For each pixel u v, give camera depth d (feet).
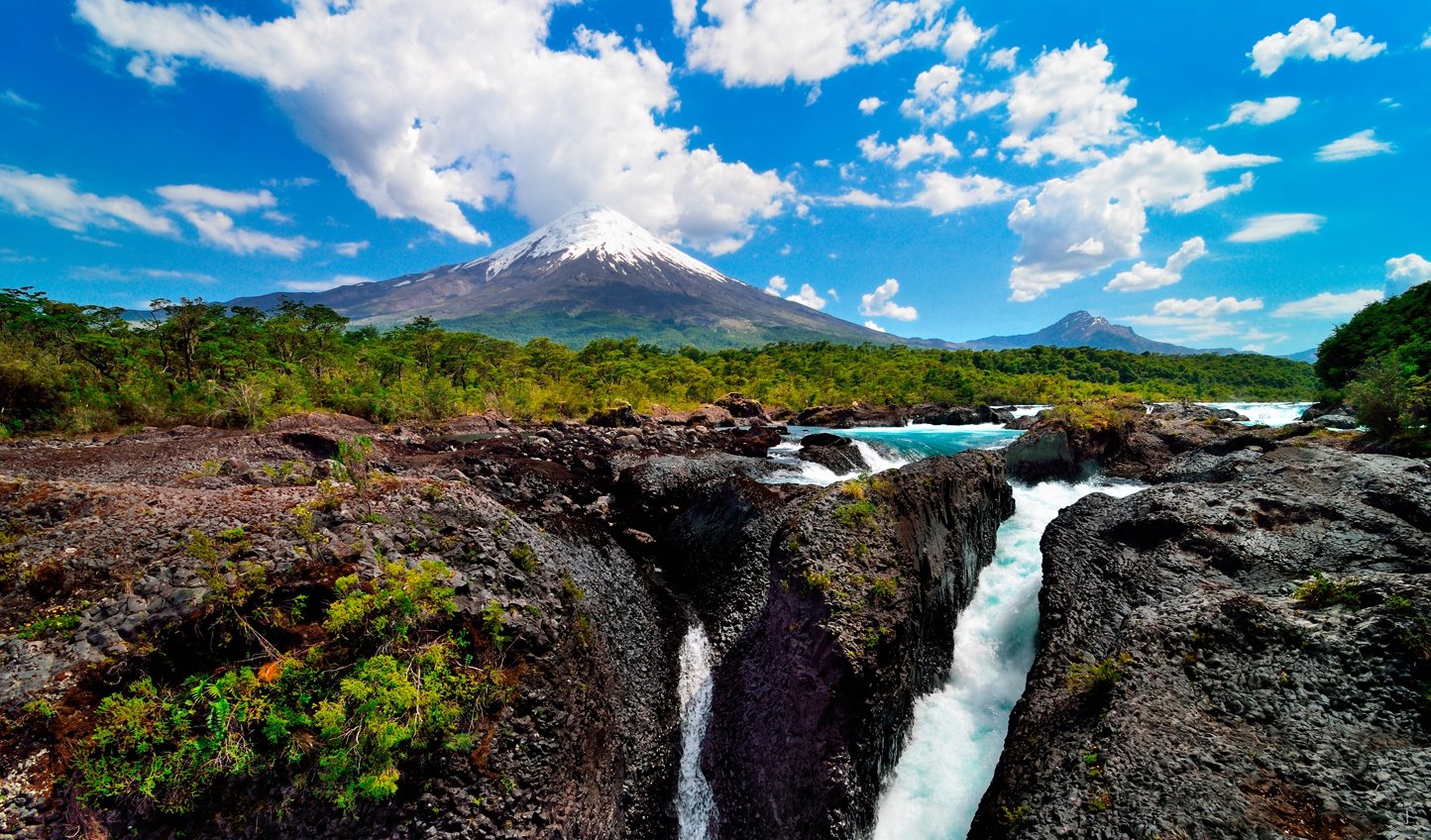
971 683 43.34
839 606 35.14
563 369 318.65
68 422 110.52
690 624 47.57
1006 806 27.91
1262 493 49.80
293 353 205.57
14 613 26.16
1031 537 64.03
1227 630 31.63
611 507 76.02
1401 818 20.71
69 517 33.58
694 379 316.40
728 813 34.53
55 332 153.58
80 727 22.71
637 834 33.12
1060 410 101.91
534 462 93.45
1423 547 39.55
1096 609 41.14
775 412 249.96
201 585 27.45
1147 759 25.88
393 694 26.25
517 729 29.84
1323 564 40.06
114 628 25.59
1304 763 23.97
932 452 127.13
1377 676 26.27
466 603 32.35
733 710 37.88
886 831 33.22
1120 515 51.65
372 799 25.11
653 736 37.68
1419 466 52.21
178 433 111.45
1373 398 74.28
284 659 26.53
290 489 38.60
